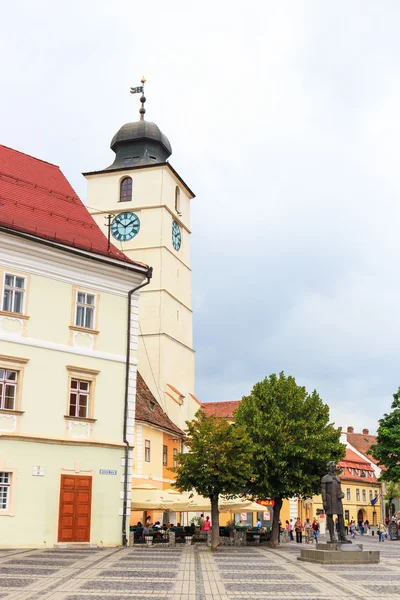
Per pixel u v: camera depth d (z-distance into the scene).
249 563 24.81
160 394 58.06
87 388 31.20
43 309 29.89
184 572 20.33
